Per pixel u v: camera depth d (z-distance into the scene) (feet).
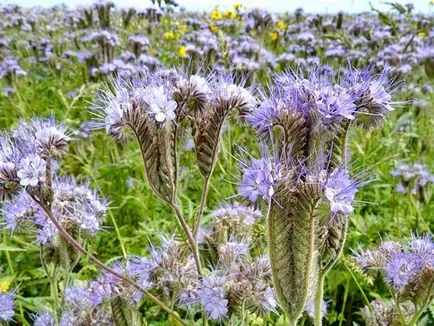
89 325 0.60
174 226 1.10
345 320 0.89
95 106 0.57
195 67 1.70
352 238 1.06
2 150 0.53
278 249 0.45
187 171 1.22
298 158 0.45
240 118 0.54
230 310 0.56
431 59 1.53
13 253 1.04
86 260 1.01
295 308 0.46
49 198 0.52
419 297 0.57
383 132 1.53
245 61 1.58
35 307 0.78
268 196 0.42
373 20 2.73
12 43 2.68
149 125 0.51
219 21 2.52
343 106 0.44
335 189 0.42
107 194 1.29
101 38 1.76
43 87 2.06
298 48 2.32
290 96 0.46
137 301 0.58
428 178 1.15
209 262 0.64
